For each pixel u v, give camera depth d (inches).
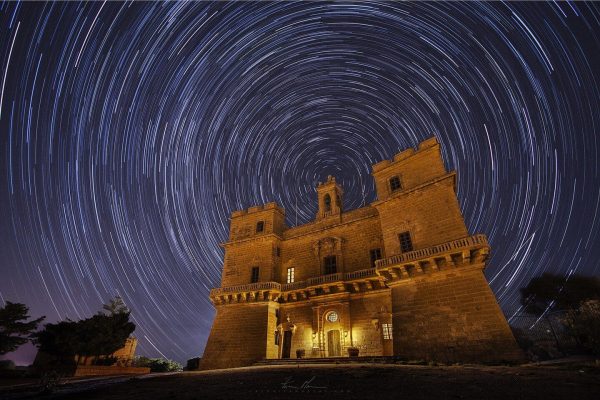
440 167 931.3
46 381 535.5
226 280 1235.9
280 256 1243.2
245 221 1374.3
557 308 1181.7
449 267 778.2
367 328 914.1
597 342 558.3
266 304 1089.4
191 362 1278.3
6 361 981.2
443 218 850.8
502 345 636.7
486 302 698.2
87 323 966.4
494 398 290.4
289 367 642.8
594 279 1160.8
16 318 758.5
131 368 964.0
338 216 1194.6
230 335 1083.3
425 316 762.2
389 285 866.8
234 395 371.9
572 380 345.1
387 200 987.3
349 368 552.7
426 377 422.6
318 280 1057.5
